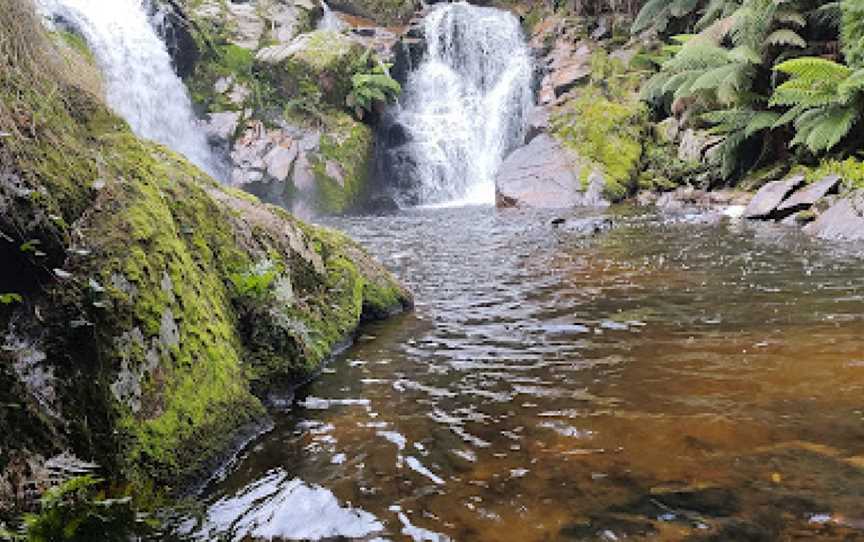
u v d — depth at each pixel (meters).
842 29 10.95
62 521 1.83
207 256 3.51
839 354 3.74
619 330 4.59
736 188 12.27
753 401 3.14
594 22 20.16
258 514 2.32
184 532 2.20
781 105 12.09
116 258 2.55
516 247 9.01
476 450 2.78
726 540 2.03
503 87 20.16
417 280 7.01
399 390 3.58
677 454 2.64
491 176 19.47
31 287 2.18
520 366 3.91
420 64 20.66
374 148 17.62
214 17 17.41
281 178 15.37
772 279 5.95
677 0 16.22
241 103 16.11
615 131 15.04
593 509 2.25
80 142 2.97
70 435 2.08
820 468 2.46
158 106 14.97
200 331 2.97
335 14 22.94
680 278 6.27
